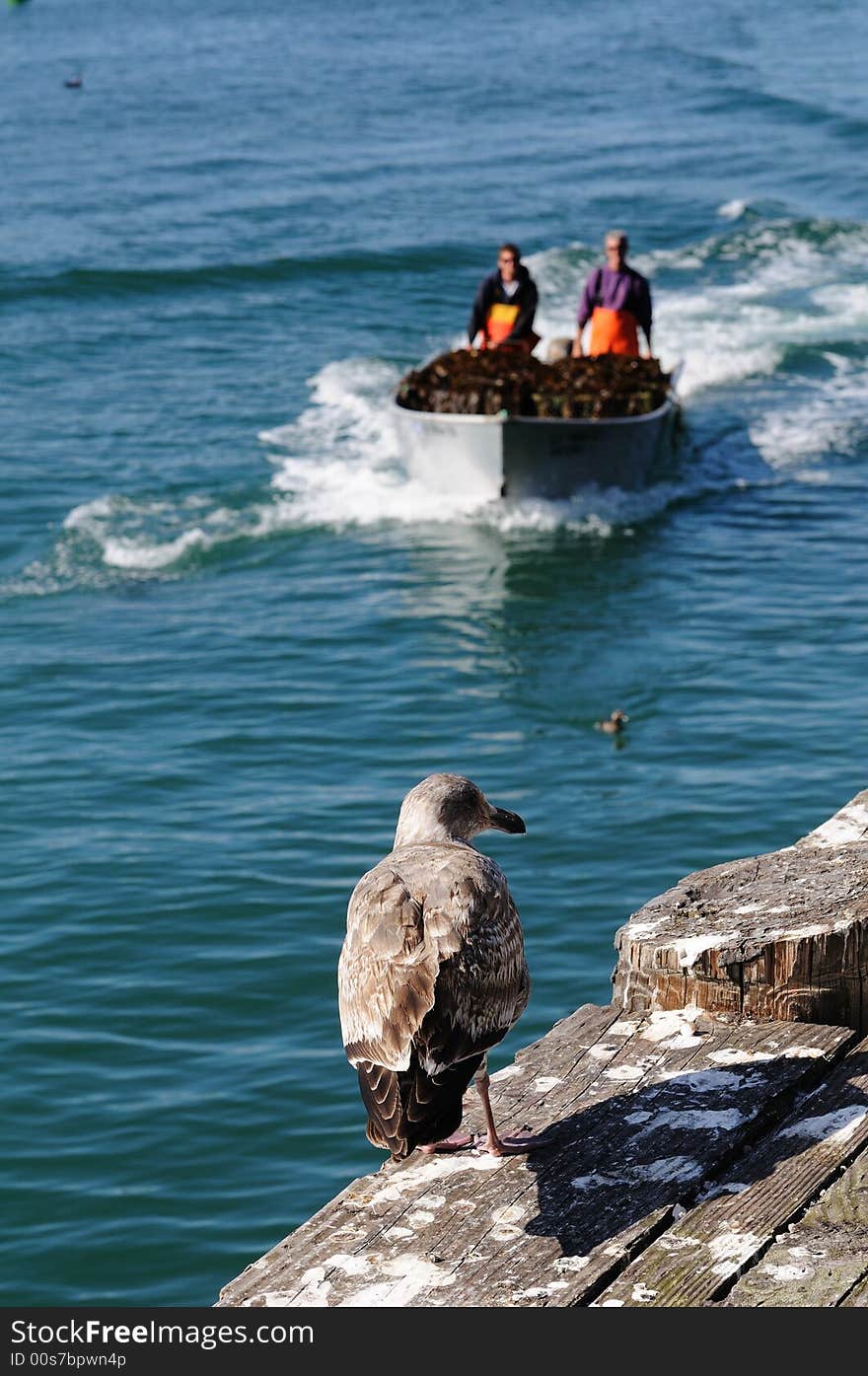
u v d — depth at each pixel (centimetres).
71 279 3866
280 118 6512
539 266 3916
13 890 1423
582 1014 480
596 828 1509
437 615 2075
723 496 2466
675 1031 464
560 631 2003
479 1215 391
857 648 1923
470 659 1936
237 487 2528
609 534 2322
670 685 1836
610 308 2361
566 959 1298
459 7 11588
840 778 1597
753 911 483
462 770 1652
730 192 4888
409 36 9806
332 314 3647
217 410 2925
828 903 480
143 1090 1147
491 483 2348
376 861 1470
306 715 1794
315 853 1485
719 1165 405
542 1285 365
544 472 2339
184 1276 965
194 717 1795
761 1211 386
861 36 8931
